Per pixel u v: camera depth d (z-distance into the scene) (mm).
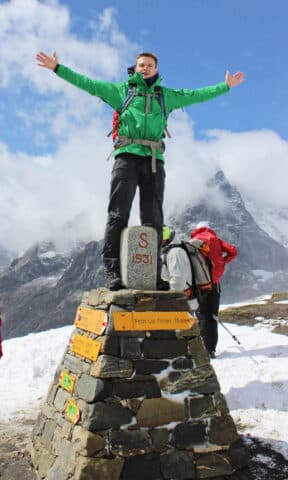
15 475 3422
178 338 3352
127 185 3590
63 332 8453
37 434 3666
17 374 6188
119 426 3020
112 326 3166
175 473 3062
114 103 3695
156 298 3350
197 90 3893
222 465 3191
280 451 3658
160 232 3756
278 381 4969
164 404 3156
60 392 3551
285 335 7461
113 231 3594
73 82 3605
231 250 5496
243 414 4410
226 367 5555
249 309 10367
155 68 3680
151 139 3633
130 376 3129
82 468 2871
